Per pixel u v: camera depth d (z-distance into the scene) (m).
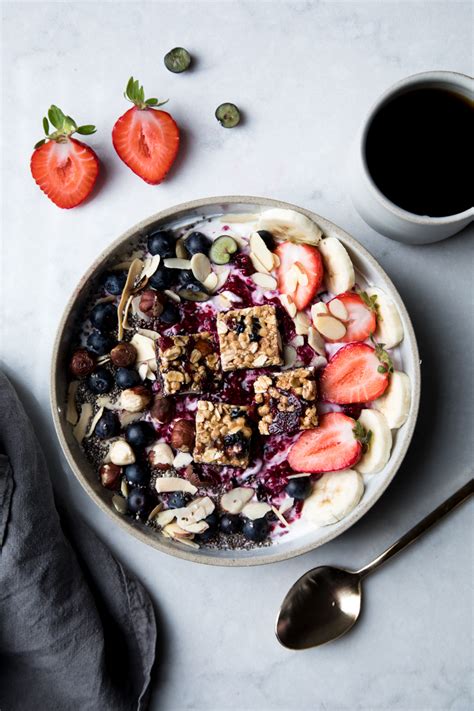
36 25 0.65
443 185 0.59
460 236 0.64
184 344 0.61
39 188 0.65
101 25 0.65
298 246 0.60
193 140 0.65
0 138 0.65
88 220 0.65
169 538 0.61
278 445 0.61
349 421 0.60
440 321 0.64
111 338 0.62
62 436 0.59
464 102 0.58
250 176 0.65
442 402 0.64
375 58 0.65
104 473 0.61
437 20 0.65
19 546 0.61
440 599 0.65
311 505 0.61
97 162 0.64
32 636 0.62
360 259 0.60
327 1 0.65
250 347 0.60
